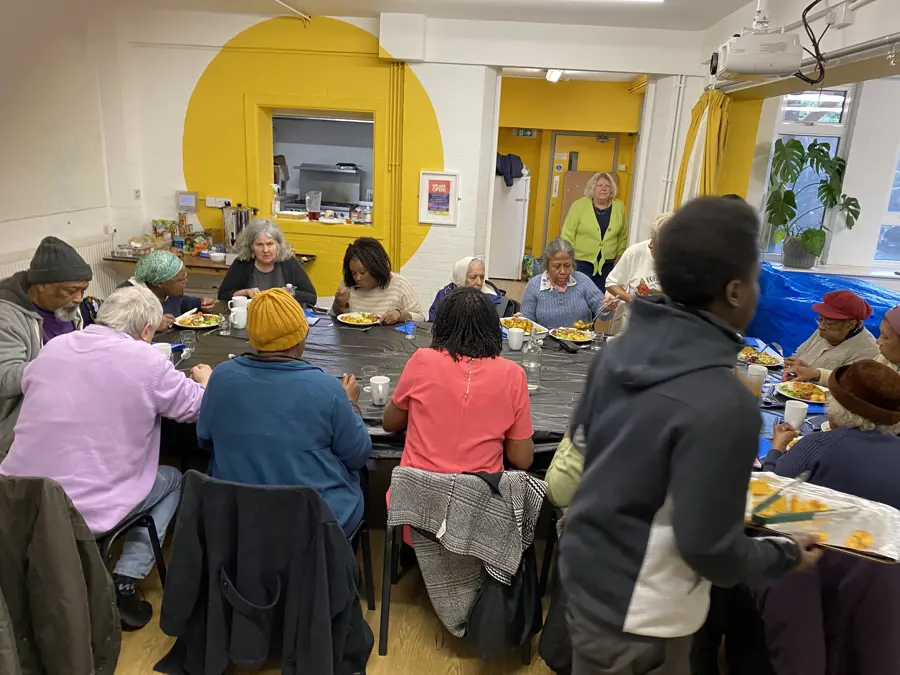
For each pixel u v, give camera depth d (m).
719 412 0.90
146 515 1.93
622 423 1.01
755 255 0.94
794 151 4.82
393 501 1.65
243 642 1.62
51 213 4.25
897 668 1.37
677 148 4.82
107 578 1.59
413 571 2.34
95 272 4.68
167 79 4.88
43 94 4.09
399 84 4.76
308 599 1.58
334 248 5.13
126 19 4.71
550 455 2.03
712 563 0.93
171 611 1.62
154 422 1.92
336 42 4.71
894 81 5.02
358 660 1.81
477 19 4.58
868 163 5.21
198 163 5.04
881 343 2.10
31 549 1.45
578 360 2.72
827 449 1.45
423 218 5.00
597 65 4.65
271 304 1.68
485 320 1.83
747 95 4.12
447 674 1.87
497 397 1.79
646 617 1.04
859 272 5.23
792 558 1.06
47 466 1.75
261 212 5.13
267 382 1.69
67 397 1.76
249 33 4.72
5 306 2.14
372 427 2.04
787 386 2.36
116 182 4.91
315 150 5.78
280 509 1.52
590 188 5.50
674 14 4.13
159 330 2.86
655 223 3.18
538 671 1.90
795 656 1.44
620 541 1.03
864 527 1.24
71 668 1.53
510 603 1.71
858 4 2.65
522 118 6.93
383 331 3.02
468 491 1.61
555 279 3.38
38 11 3.99
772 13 3.54
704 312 0.96
